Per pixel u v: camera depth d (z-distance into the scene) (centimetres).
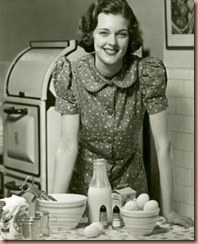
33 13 505
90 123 275
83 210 241
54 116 388
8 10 520
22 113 401
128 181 289
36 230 224
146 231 229
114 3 254
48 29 495
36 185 393
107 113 273
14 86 416
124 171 288
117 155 281
